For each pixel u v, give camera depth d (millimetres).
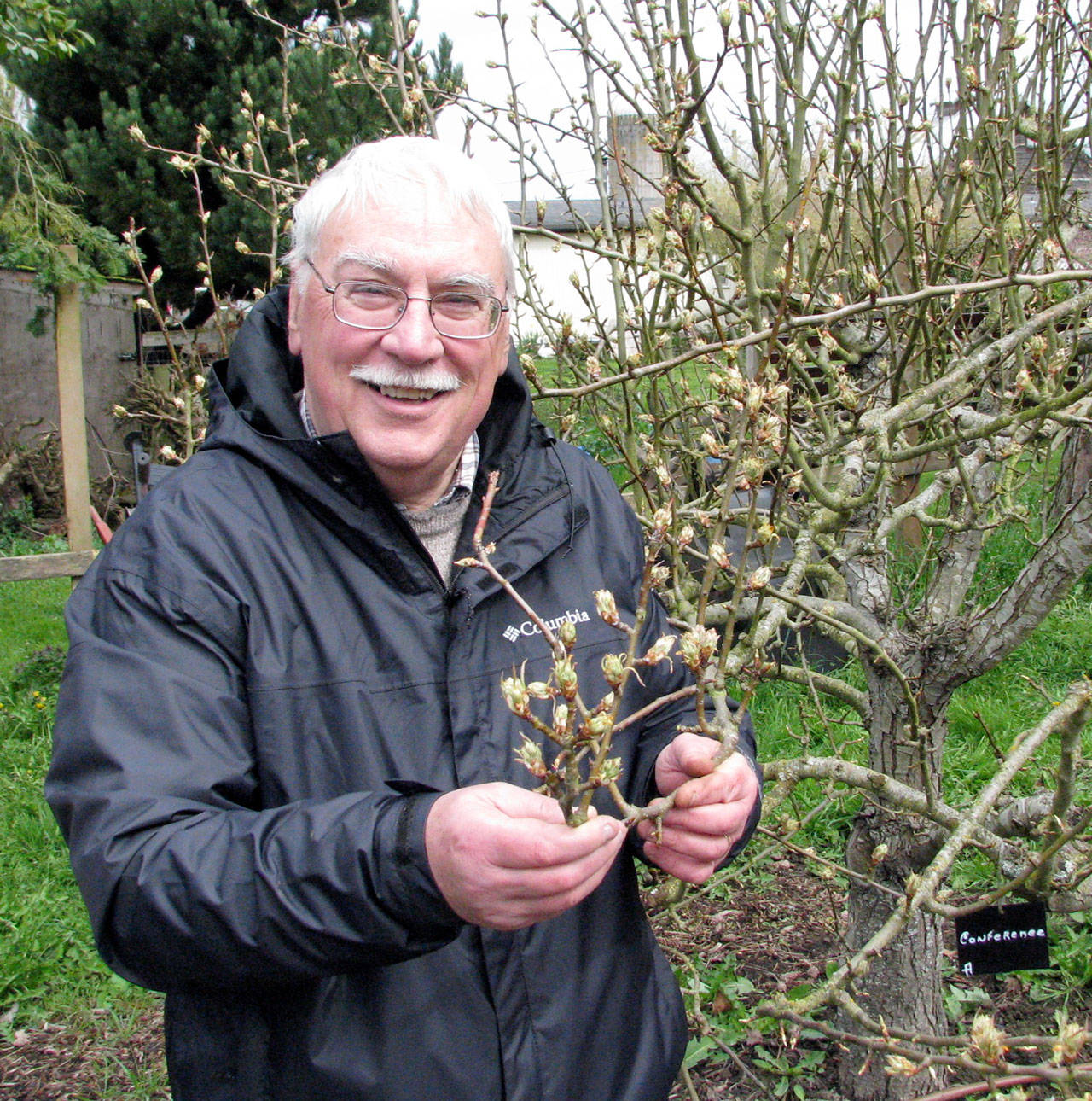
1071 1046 1145
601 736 993
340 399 1410
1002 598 2127
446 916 1087
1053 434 2219
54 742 1229
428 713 1374
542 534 1527
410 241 1359
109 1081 2756
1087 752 3773
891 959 2410
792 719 4145
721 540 1291
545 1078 1367
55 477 9484
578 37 2496
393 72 2928
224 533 1349
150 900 1109
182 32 8180
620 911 1526
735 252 2670
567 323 2047
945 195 2740
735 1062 2424
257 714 1307
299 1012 1282
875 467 2385
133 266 9000
